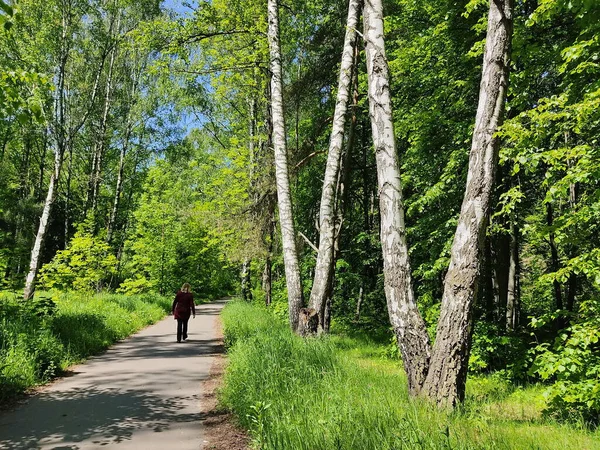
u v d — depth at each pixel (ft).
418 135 40.19
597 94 17.84
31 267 53.52
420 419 14.33
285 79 66.69
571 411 19.60
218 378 25.53
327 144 64.28
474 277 17.30
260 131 70.49
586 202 23.66
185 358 32.09
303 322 32.17
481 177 17.74
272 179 55.62
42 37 55.88
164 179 94.68
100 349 35.40
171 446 14.57
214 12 42.22
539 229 24.68
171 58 43.34
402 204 19.80
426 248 40.22
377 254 64.18
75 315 38.96
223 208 59.16
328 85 53.83
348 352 36.68
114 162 118.93
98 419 17.53
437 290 47.19
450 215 37.76
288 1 51.85
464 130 35.24
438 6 38.70
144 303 67.00
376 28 21.49
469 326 17.16
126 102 91.61
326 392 17.80
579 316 22.27
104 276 63.98
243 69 49.88
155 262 91.97
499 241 39.50
